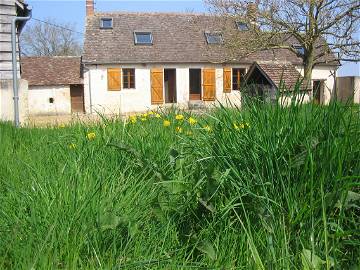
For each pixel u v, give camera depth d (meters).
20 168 3.45
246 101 3.28
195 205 2.46
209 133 3.21
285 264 1.94
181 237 2.35
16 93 10.30
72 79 33.38
